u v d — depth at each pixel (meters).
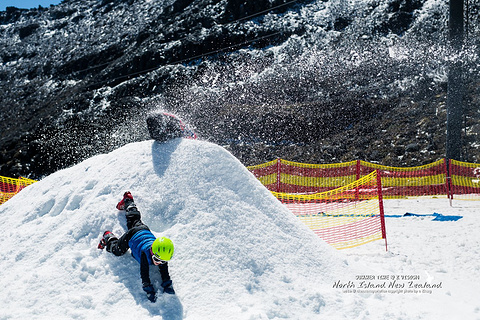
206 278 3.72
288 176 13.67
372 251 5.78
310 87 31.48
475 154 18.22
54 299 3.46
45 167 31.58
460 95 12.97
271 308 3.53
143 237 3.70
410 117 23.95
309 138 26.05
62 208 4.57
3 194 9.01
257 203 4.46
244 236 4.11
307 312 3.58
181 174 4.46
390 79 28.95
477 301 4.00
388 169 13.77
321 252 4.39
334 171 14.20
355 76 30.83
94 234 4.07
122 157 4.82
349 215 7.27
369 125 24.97
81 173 4.97
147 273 3.57
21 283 3.60
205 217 4.16
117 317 3.33
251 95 32.22
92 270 3.72
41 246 4.07
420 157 20.27
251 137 27.33
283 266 4.03
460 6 13.34
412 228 7.18
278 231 4.34
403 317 3.54
